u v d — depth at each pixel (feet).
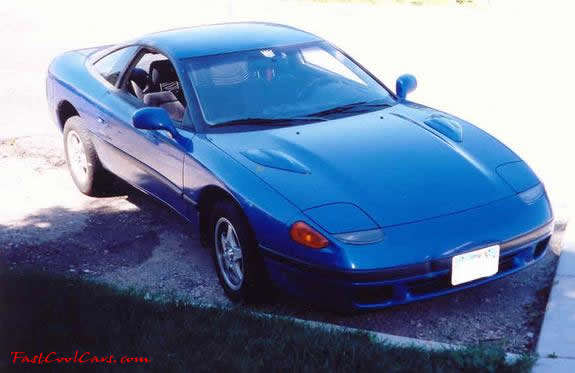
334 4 54.95
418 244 13.03
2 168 24.04
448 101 29.04
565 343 12.66
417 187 14.05
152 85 18.78
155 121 16.22
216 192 15.34
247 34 19.19
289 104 17.08
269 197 13.88
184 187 16.28
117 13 50.75
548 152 23.11
